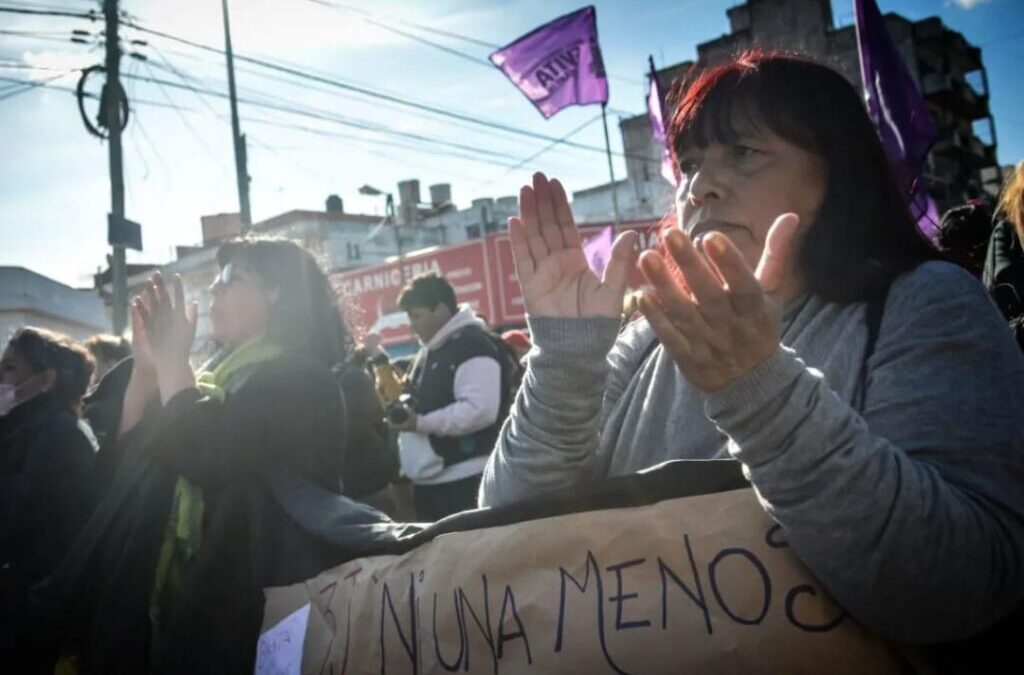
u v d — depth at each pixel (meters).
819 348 1.03
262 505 1.77
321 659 1.41
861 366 0.98
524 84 9.54
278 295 2.33
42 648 2.15
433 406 3.82
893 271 1.03
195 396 1.97
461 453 3.76
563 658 1.00
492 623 1.08
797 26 28.50
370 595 1.32
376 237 45.47
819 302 1.08
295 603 1.54
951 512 0.77
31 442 2.68
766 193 1.04
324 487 2.00
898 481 0.77
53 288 20.64
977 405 0.85
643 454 1.15
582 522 1.04
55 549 2.61
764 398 0.79
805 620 0.88
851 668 0.86
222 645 1.73
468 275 18.88
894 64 4.04
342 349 2.51
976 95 41.75
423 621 1.19
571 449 1.08
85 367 2.98
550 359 1.06
